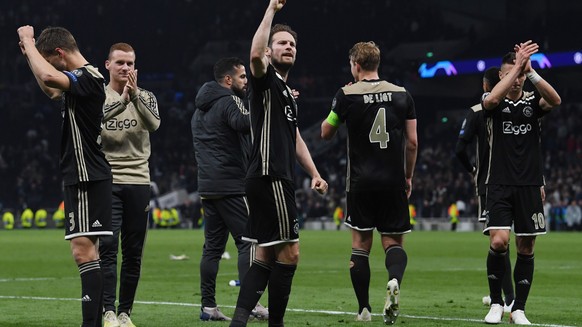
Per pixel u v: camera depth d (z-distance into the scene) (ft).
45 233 143.43
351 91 32.09
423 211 165.17
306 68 216.33
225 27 221.46
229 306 39.65
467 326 31.89
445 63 190.29
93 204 26.48
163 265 68.44
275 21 218.59
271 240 25.39
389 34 207.62
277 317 26.02
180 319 34.86
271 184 25.25
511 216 32.89
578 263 70.18
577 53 176.65
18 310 38.06
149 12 224.94
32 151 202.08
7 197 193.98
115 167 31.94
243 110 34.60
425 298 43.04
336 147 199.31
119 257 76.33
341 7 213.46
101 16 224.74
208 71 218.59
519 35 188.65
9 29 222.89
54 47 26.61
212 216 35.29
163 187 193.98
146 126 32.04
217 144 34.99
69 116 26.21
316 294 44.96
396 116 31.89
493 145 32.91
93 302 26.23
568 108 185.78
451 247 96.12
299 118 208.13
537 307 39.29
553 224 153.17
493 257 32.76
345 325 32.04
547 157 173.88
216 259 34.99
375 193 31.89
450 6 208.03
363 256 33.01
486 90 35.22
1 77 219.82
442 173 175.32
